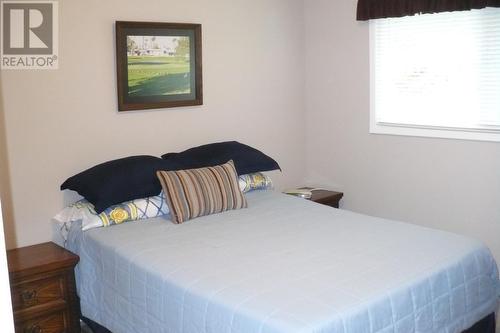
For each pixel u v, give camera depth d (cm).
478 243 274
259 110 436
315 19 451
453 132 371
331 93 448
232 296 214
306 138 471
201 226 308
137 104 362
